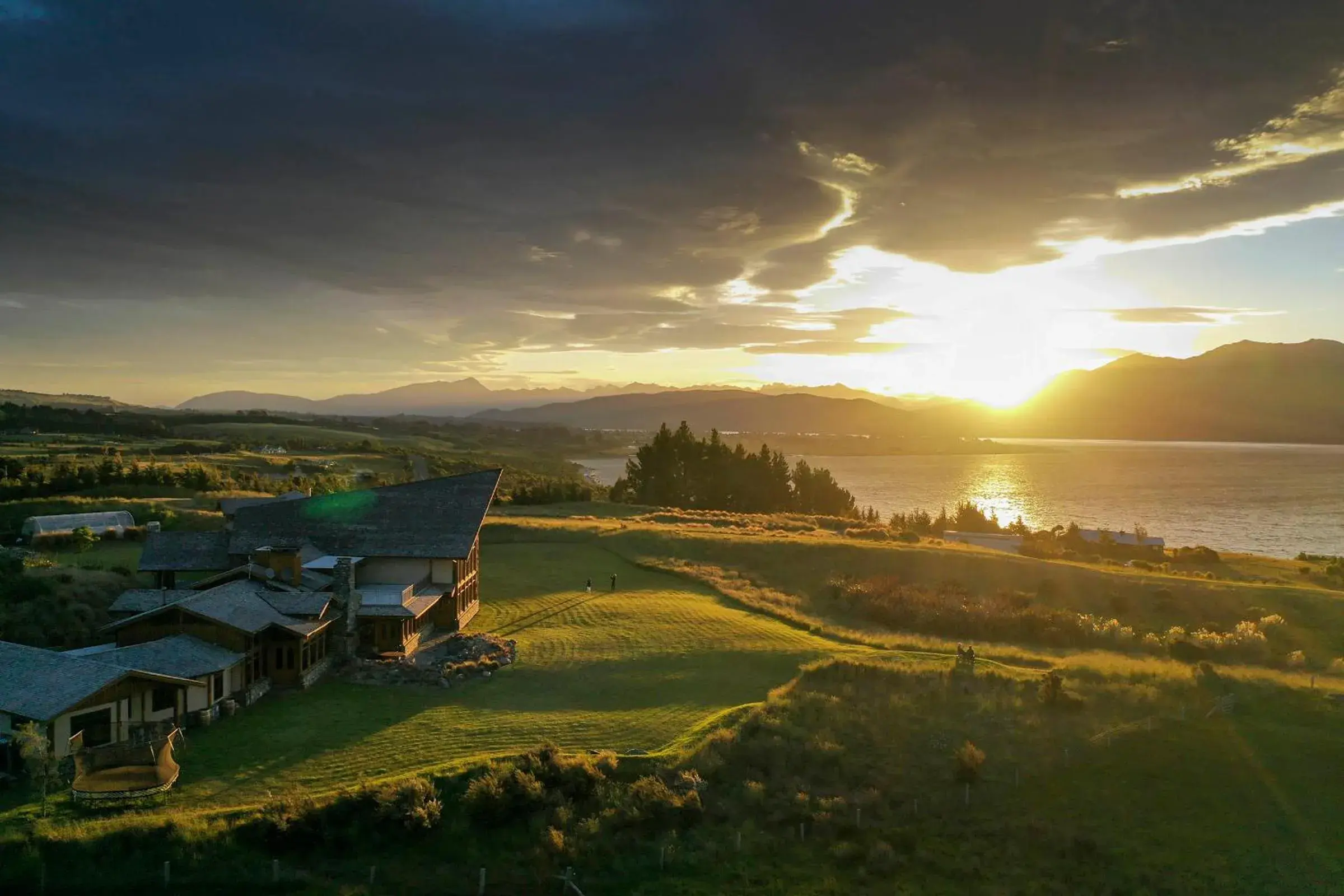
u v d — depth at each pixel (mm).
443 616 51156
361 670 42344
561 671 43562
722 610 58594
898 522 141750
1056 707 39625
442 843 28328
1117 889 27469
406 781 29922
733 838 29734
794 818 31094
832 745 35219
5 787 29109
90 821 27234
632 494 144125
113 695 32250
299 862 27094
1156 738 36531
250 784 30125
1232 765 34188
